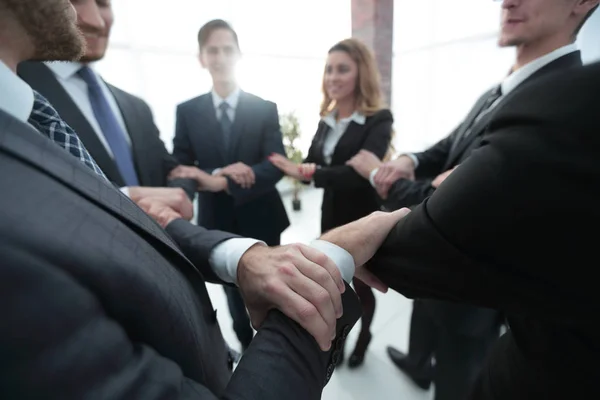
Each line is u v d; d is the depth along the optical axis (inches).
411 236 16.6
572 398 16.2
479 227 13.2
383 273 19.1
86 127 31.2
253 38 156.3
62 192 9.5
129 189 30.7
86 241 9.0
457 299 16.4
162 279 12.0
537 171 11.5
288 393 12.2
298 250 17.0
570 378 16.2
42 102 15.6
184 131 60.6
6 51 11.7
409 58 184.1
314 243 18.9
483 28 148.9
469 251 13.9
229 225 60.2
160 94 131.4
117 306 9.4
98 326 8.5
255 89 162.1
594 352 14.9
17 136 9.2
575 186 10.9
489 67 149.5
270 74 165.8
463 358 39.4
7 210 7.7
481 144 14.5
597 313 12.7
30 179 8.8
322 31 177.3
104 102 34.7
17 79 12.4
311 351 13.8
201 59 58.2
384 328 72.1
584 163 10.7
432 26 169.2
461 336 38.5
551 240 11.8
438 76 171.2
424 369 55.1
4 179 8.2
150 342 10.8
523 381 19.1
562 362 16.5
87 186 10.8
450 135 49.0
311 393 13.2
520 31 31.4
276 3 159.5
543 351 17.5
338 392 56.4
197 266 22.0
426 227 15.6
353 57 58.0
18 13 10.6
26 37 11.5
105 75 119.8
